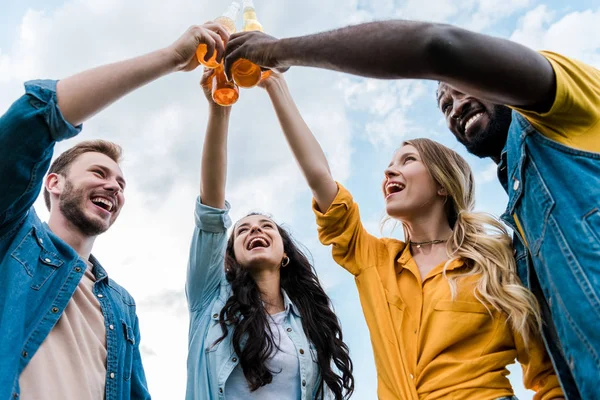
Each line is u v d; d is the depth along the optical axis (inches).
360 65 66.3
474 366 90.2
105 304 114.0
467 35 62.8
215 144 128.6
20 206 97.3
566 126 76.4
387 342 97.0
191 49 103.1
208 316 128.0
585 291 70.6
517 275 101.2
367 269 108.7
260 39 82.7
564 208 75.2
